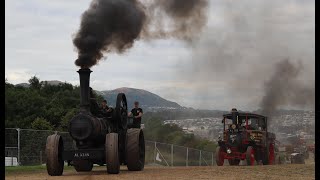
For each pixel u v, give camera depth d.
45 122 43.41
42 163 24.98
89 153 15.51
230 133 27.89
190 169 17.56
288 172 15.51
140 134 17.47
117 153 15.24
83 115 15.12
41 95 54.50
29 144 24.42
